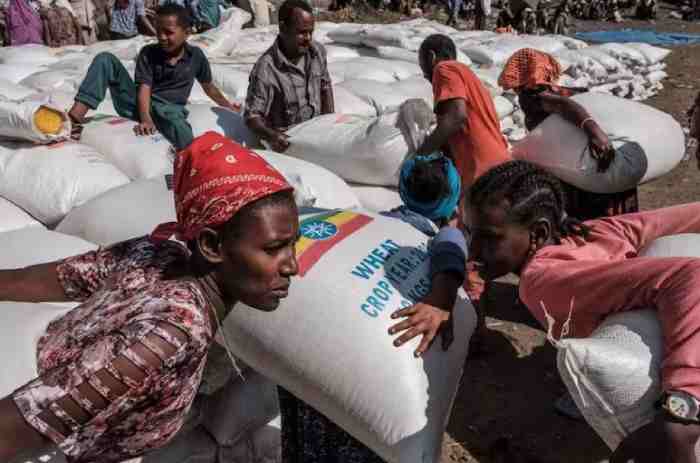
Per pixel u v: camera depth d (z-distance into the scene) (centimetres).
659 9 1895
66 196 322
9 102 347
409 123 350
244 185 135
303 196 310
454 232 196
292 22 382
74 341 141
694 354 136
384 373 177
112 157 367
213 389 228
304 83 399
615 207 349
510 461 279
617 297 163
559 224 192
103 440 136
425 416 177
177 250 155
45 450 160
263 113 391
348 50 712
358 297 183
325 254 192
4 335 165
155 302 136
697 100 306
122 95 406
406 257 195
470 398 320
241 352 201
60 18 917
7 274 165
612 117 351
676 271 153
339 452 211
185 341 133
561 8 1470
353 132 360
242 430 240
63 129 350
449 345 188
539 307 181
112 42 726
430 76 363
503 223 180
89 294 166
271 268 140
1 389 155
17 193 329
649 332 151
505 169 186
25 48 686
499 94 604
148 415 137
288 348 187
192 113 418
